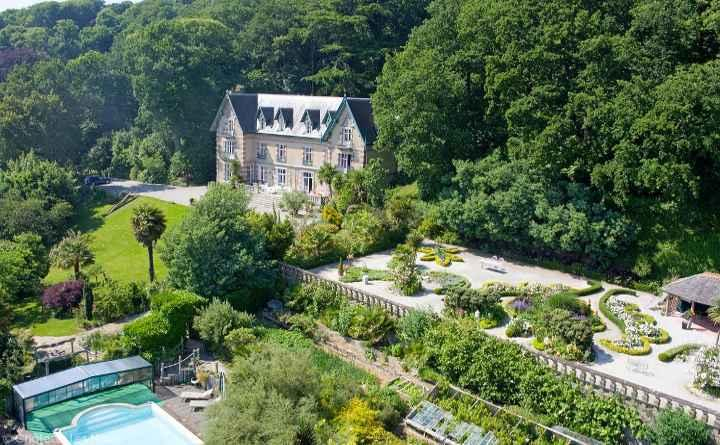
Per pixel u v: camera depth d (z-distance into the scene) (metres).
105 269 62.72
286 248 56.25
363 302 47.84
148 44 92.50
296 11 107.06
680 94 48.22
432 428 35.16
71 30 149.75
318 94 102.81
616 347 40.72
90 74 107.94
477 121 69.25
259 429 29.95
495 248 61.12
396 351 43.09
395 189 73.44
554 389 35.94
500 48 64.00
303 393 34.84
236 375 35.41
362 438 33.59
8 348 40.31
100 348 43.56
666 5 54.72
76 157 102.88
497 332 43.19
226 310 44.91
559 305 44.91
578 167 55.34
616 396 35.09
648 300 49.47
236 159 86.38
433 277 53.34
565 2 59.03
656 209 53.91
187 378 41.97
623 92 52.50
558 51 57.50
